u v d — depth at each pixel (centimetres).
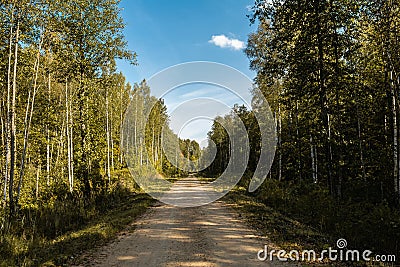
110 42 1742
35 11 1297
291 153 2198
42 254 707
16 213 1141
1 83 1411
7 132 1284
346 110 1555
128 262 625
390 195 1326
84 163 1756
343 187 1617
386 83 1329
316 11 1223
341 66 1273
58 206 1295
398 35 1117
